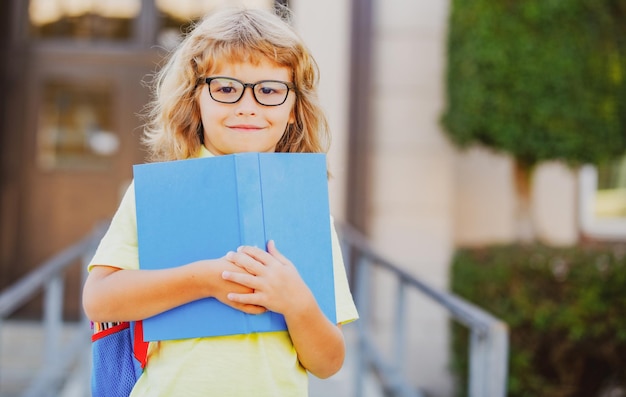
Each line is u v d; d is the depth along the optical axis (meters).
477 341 1.90
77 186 4.72
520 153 3.92
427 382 4.36
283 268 1.08
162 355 1.14
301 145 1.31
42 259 4.69
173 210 1.11
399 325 2.76
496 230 4.77
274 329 1.11
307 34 4.40
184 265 1.08
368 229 4.43
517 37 3.84
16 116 4.67
